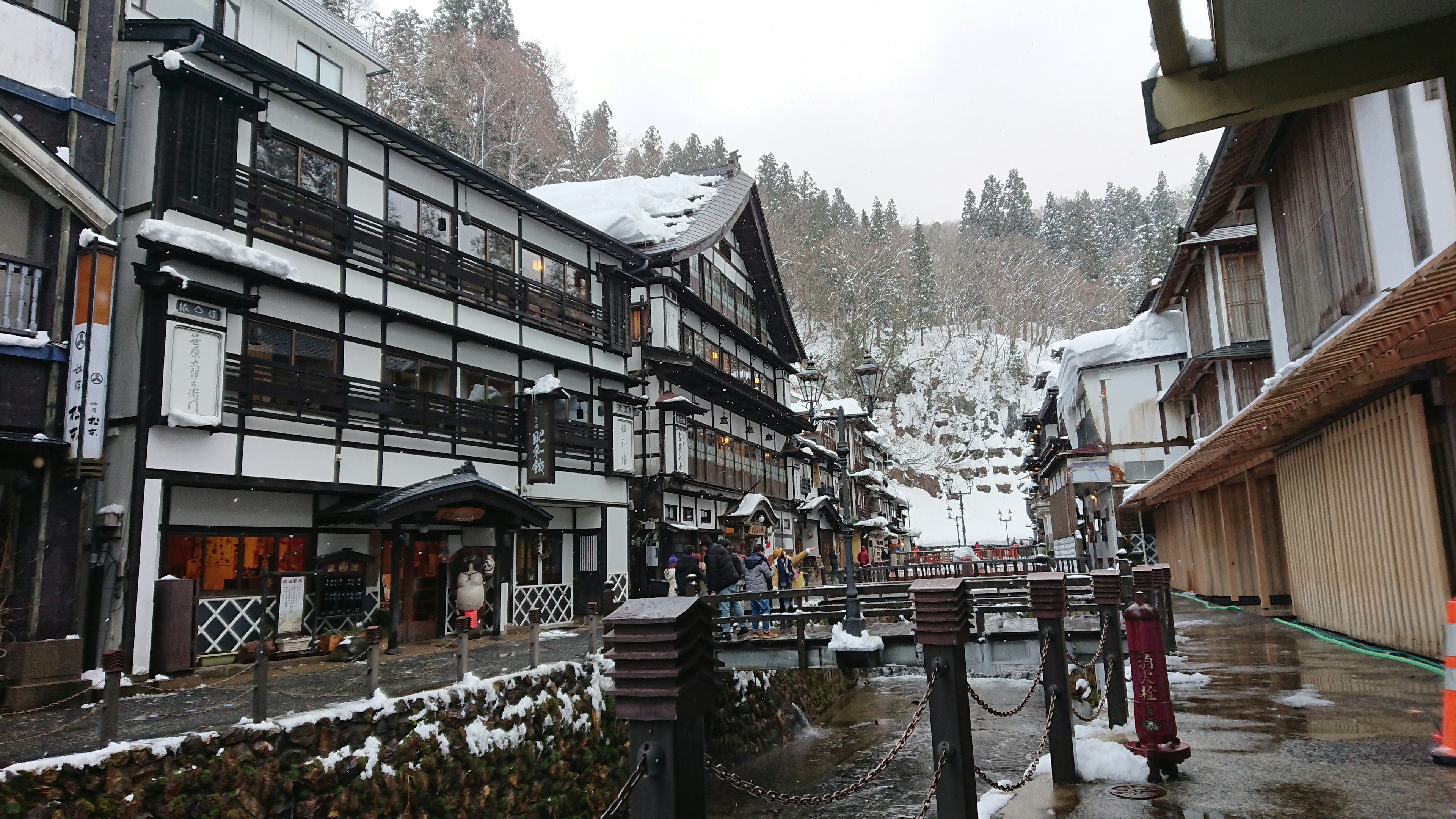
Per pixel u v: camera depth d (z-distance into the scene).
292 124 15.02
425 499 14.16
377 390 15.77
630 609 3.26
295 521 14.51
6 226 10.88
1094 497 30.50
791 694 17.66
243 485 13.29
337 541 15.17
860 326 86.31
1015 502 88.00
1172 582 27.59
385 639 15.39
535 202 20.11
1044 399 43.62
